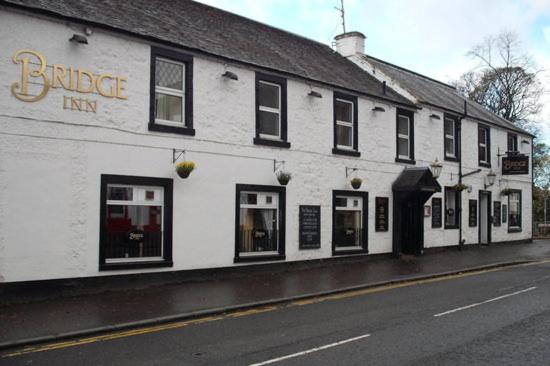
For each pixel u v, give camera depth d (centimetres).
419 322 842
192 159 1237
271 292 1105
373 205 1725
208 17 1586
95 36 1091
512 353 661
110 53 1112
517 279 1366
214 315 918
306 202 1505
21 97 988
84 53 1074
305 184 1505
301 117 1503
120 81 1123
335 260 1588
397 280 1305
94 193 1074
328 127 1583
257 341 727
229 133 1314
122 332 789
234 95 1331
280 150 1438
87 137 1069
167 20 1354
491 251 2095
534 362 623
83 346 708
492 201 2362
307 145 1515
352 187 1642
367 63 2033
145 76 1164
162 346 704
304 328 807
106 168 1094
